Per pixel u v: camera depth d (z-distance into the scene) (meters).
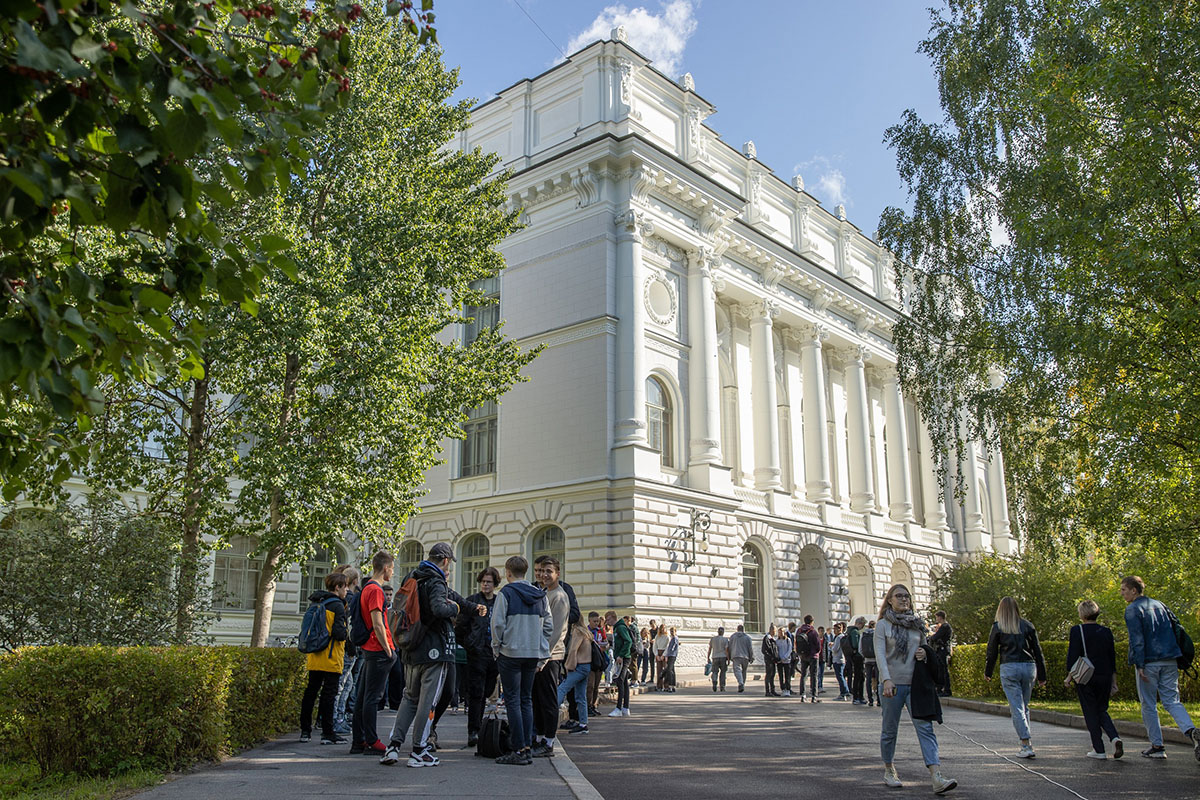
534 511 34.97
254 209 18.67
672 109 39.34
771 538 39.91
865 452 48.03
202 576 18.45
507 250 38.34
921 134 27.88
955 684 23.77
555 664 10.91
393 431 21.03
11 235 4.99
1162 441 17.53
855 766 10.99
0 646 14.15
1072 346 18.52
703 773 10.24
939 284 28.17
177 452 19.77
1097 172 18.22
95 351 5.57
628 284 34.62
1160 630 11.57
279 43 5.68
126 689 8.91
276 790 7.89
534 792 7.86
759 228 43.34
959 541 57.75
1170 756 11.91
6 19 4.01
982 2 26.72
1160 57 16.47
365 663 10.61
